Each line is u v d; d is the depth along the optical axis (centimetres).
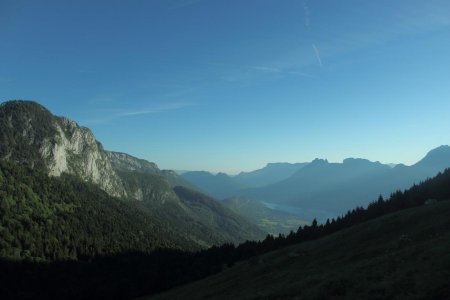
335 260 8088
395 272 4425
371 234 9281
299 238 18038
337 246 9538
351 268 5441
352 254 8144
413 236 7675
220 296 8525
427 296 3475
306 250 10406
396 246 7306
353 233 10175
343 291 4388
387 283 4094
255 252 19525
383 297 3788
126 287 18812
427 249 5009
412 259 4803
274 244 18875
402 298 3588
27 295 18025
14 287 18812
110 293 18562
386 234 8825
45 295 18475
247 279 9631
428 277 3878
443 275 3803
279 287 5906
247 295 6650
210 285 11150
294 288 5294
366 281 4459
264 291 6044
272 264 10294
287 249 11988
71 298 18462
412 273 4188
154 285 18912
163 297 12294
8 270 19850
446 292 3428
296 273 8069
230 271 12500
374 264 5150
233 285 9500
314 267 8106
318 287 4834
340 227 16725
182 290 12531
